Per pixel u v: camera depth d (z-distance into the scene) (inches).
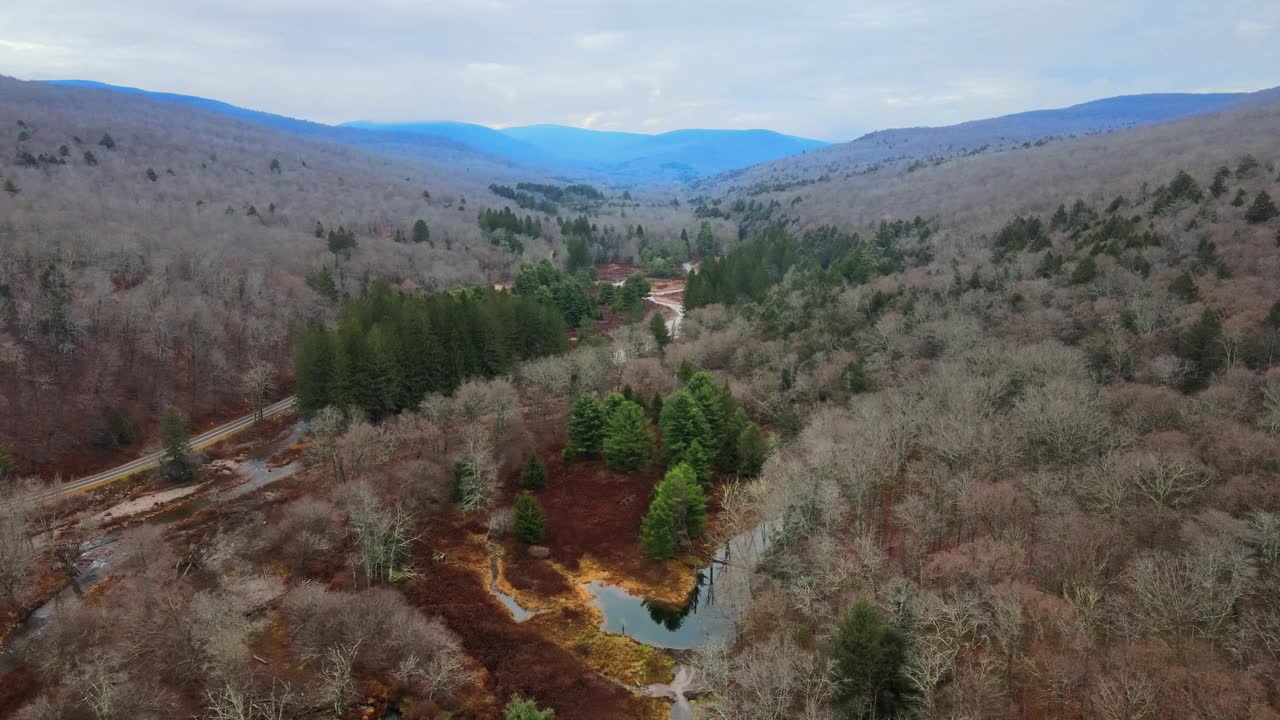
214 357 5408.5
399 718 2443.4
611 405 4429.1
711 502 3846.0
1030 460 3068.4
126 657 2386.8
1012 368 3745.1
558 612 3095.5
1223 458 2586.1
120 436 4584.2
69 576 3191.4
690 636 2962.6
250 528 3595.0
